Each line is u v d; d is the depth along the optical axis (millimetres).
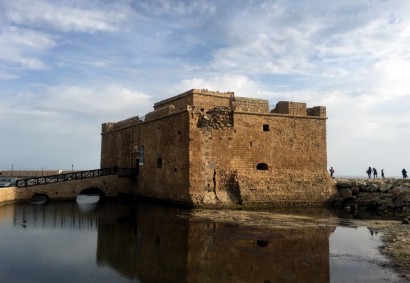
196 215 27656
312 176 36750
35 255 16172
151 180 38438
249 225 23656
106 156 52125
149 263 14961
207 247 17625
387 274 13922
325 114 38500
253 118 34938
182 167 32719
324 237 20531
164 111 36625
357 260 15844
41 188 36812
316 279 13273
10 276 13391
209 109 35125
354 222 25969
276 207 34062
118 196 41625
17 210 29984
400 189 34562
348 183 37844
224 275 13508
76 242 18656
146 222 24531
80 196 48562
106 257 15859
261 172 34625
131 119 44969
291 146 36344
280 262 15320
